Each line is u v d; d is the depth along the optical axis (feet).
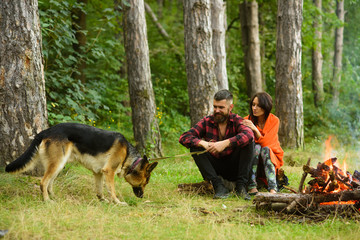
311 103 49.98
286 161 24.18
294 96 29.43
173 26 57.82
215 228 10.72
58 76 24.49
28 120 15.85
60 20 24.03
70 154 13.79
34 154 13.42
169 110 39.37
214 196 15.25
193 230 10.79
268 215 12.44
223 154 15.90
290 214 12.42
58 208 12.16
